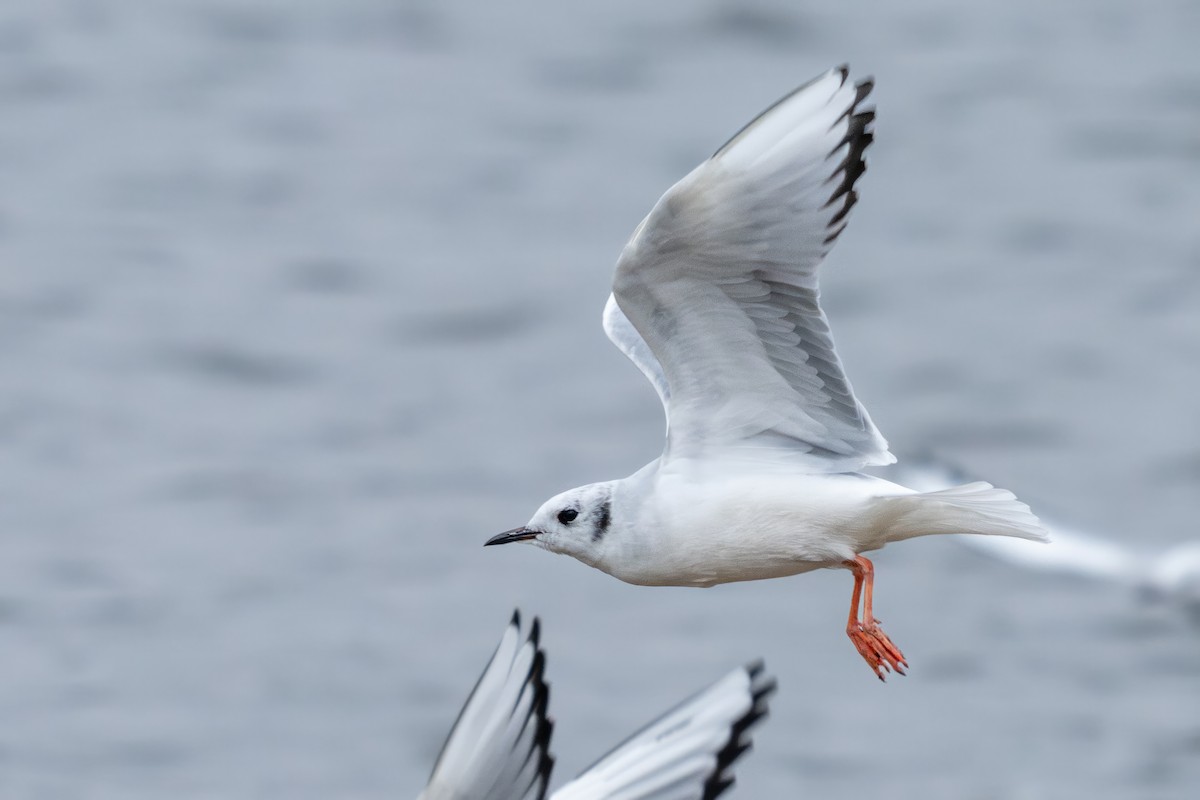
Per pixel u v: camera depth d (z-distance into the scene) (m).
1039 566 11.34
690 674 17.16
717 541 7.63
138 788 15.79
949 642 17.73
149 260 30.52
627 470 22.55
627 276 7.26
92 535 20.33
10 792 15.65
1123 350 26.09
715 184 6.95
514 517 20.97
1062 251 30.09
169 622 18.38
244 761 16.17
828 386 7.57
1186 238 30.41
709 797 6.71
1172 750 15.98
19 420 23.91
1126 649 17.41
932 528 7.57
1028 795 15.54
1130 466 22.34
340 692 17.14
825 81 6.92
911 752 16.08
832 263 29.83
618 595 18.69
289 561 19.73
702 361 7.59
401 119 37.47
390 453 22.84
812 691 17.03
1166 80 37.88
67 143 36.53
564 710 16.59
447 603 18.70
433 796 6.53
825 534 7.58
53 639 18.08
